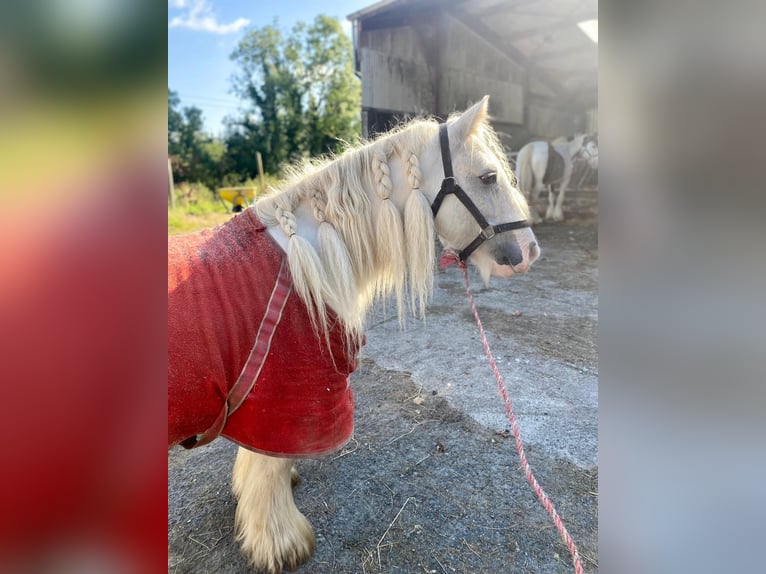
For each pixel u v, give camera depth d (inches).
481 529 53.3
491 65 327.3
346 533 53.2
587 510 55.8
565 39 316.2
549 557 49.4
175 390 32.5
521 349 102.3
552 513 39.1
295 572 48.1
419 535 52.7
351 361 43.0
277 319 36.9
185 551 51.6
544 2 257.0
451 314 126.3
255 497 47.8
